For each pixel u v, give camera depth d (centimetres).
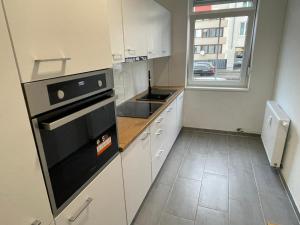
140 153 171
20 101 66
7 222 64
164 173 247
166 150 261
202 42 332
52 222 83
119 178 138
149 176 201
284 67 251
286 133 217
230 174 243
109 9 139
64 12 81
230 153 290
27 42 66
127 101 262
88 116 101
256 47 293
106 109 117
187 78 359
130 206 160
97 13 102
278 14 271
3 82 60
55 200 84
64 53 82
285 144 227
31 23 67
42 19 71
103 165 118
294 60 214
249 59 316
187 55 337
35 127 72
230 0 303
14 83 63
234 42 317
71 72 87
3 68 59
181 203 200
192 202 201
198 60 344
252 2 293
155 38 244
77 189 98
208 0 311
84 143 100
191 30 329
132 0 174
